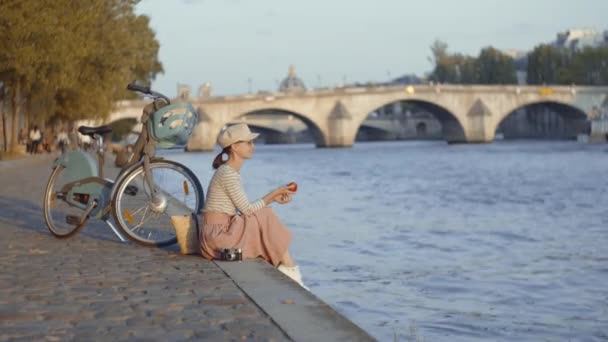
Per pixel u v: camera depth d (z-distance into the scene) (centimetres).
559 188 4509
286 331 560
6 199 1845
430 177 5616
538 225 2536
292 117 17788
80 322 606
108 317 622
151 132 1009
